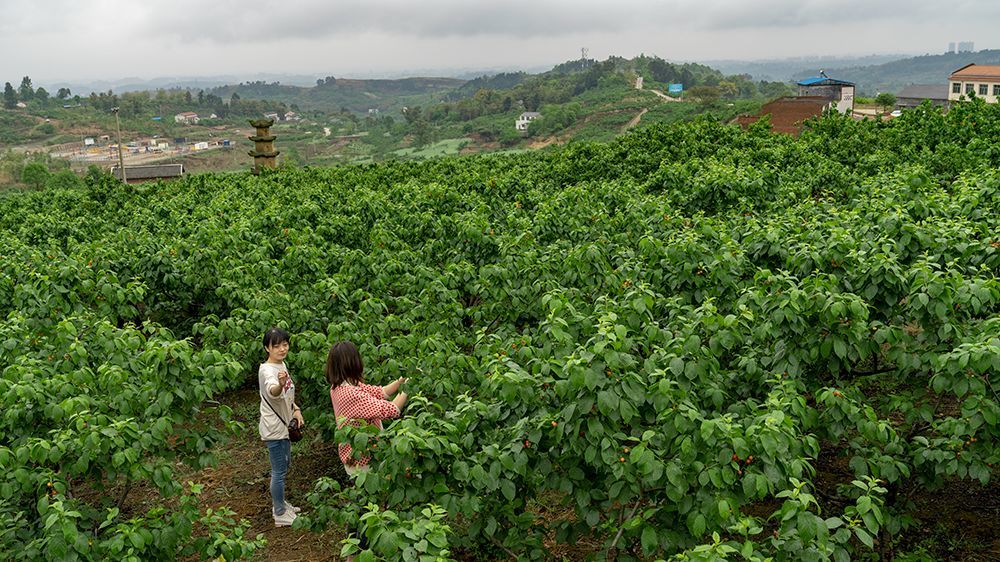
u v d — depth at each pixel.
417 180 29.33
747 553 4.21
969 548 6.51
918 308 6.45
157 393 6.84
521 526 5.87
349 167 36.62
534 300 9.34
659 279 8.53
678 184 17.66
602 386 5.00
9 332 8.05
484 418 5.64
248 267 11.80
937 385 5.88
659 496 5.38
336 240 15.16
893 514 6.24
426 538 4.46
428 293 9.62
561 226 12.41
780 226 9.52
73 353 7.69
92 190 29.36
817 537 4.43
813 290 6.39
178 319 12.91
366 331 9.11
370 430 5.59
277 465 7.65
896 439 6.27
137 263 12.18
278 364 7.63
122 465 6.27
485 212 14.52
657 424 5.43
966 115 26.72
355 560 4.58
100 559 5.56
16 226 23.23
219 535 6.14
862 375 7.37
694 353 5.70
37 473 5.85
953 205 10.81
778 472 4.83
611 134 168.12
